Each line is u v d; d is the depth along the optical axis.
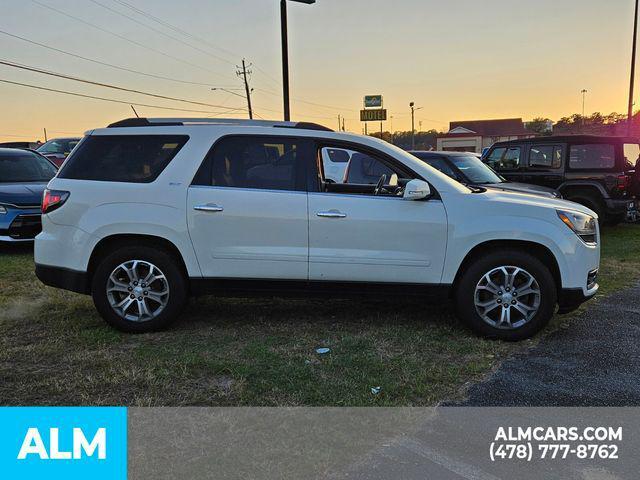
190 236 4.52
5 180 9.03
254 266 4.55
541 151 10.48
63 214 4.59
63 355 4.13
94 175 4.64
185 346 4.32
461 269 4.56
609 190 9.84
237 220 4.50
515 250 4.50
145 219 4.50
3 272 6.92
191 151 4.60
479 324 4.52
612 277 6.87
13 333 4.62
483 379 3.77
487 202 4.52
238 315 5.16
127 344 4.38
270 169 4.60
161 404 3.35
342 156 6.66
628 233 10.75
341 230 4.48
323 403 3.38
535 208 4.50
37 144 19.56
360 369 3.88
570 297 4.51
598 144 9.95
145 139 4.68
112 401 3.40
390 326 4.84
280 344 4.38
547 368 3.96
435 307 5.42
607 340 4.54
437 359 4.10
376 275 4.53
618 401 3.46
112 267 4.58
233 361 3.99
